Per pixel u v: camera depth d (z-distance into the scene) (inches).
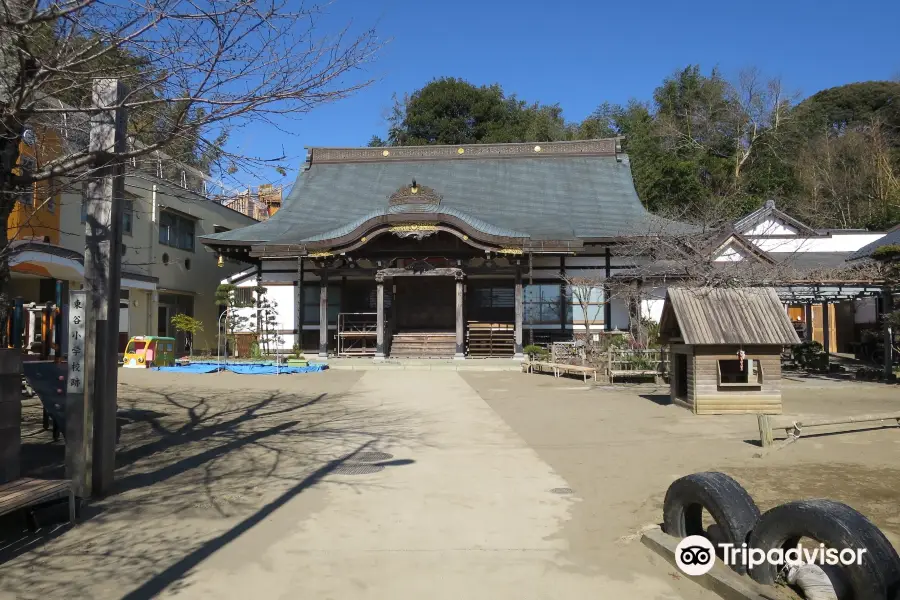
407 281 984.3
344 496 231.3
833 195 1416.1
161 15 199.9
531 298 934.4
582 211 1015.6
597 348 686.5
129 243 909.2
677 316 412.5
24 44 199.3
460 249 872.3
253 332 898.1
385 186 1137.4
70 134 267.1
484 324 908.0
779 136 1535.4
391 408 455.5
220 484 248.8
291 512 212.8
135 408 452.4
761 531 148.1
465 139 1738.4
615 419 398.6
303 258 911.7
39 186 299.0
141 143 250.5
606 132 1736.0
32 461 284.5
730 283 624.1
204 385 593.9
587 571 163.2
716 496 163.0
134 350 774.5
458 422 393.7
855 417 320.2
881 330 843.4
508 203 1050.1
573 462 283.0
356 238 839.7
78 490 224.4
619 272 887.1
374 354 898.7
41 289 708.7
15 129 219.1
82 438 226.1
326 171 1203.9
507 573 161.9
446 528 196.4
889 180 1336.1
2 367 210.1
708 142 1584.6
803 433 339.9
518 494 233.0
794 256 840.9
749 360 435.5
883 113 1699.1
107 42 217.6
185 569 164.9
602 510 213.5
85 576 160.9
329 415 423.8
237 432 360.8
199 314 1117.1
